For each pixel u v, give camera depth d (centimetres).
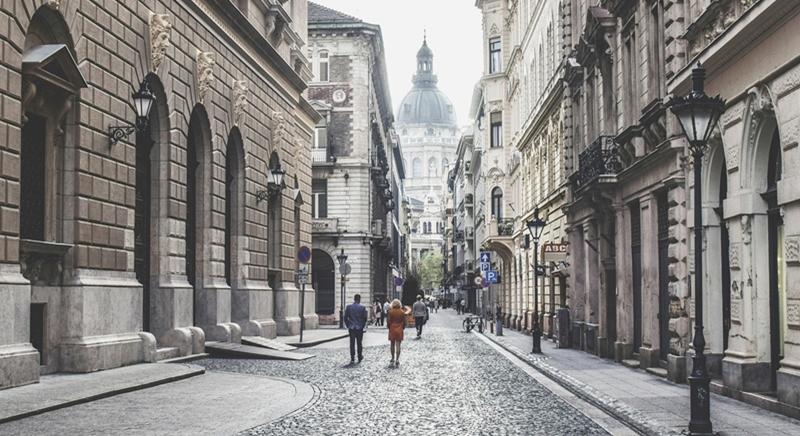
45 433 1152
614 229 2689
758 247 1535
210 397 1605
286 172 4041
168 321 2458
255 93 3459
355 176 6681
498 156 6359
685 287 1911
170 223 2484
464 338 4325
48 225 1884
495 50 6488
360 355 2591
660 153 2002
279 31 3838
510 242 5712
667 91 1958
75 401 1458
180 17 2573
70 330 1914
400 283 7169
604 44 2658
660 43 2109
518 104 5619
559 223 3750
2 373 1563
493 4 6475
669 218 1984
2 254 1614
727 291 1748
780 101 1380
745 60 1520
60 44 1834
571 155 3341
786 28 1338
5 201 1622
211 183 2892
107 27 2078
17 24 1670
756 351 1540
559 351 3081
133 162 2212
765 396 1450
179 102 2550
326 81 6769
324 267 6712
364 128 6719
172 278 2489
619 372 2181
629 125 2431
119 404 1484
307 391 1741
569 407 1511
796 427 1218
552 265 3766
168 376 1872
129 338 2130
